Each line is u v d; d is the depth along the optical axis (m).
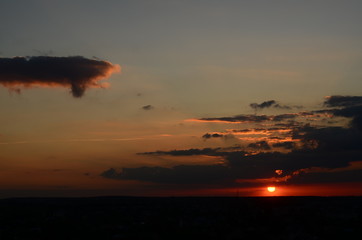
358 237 165.25
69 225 198.88
